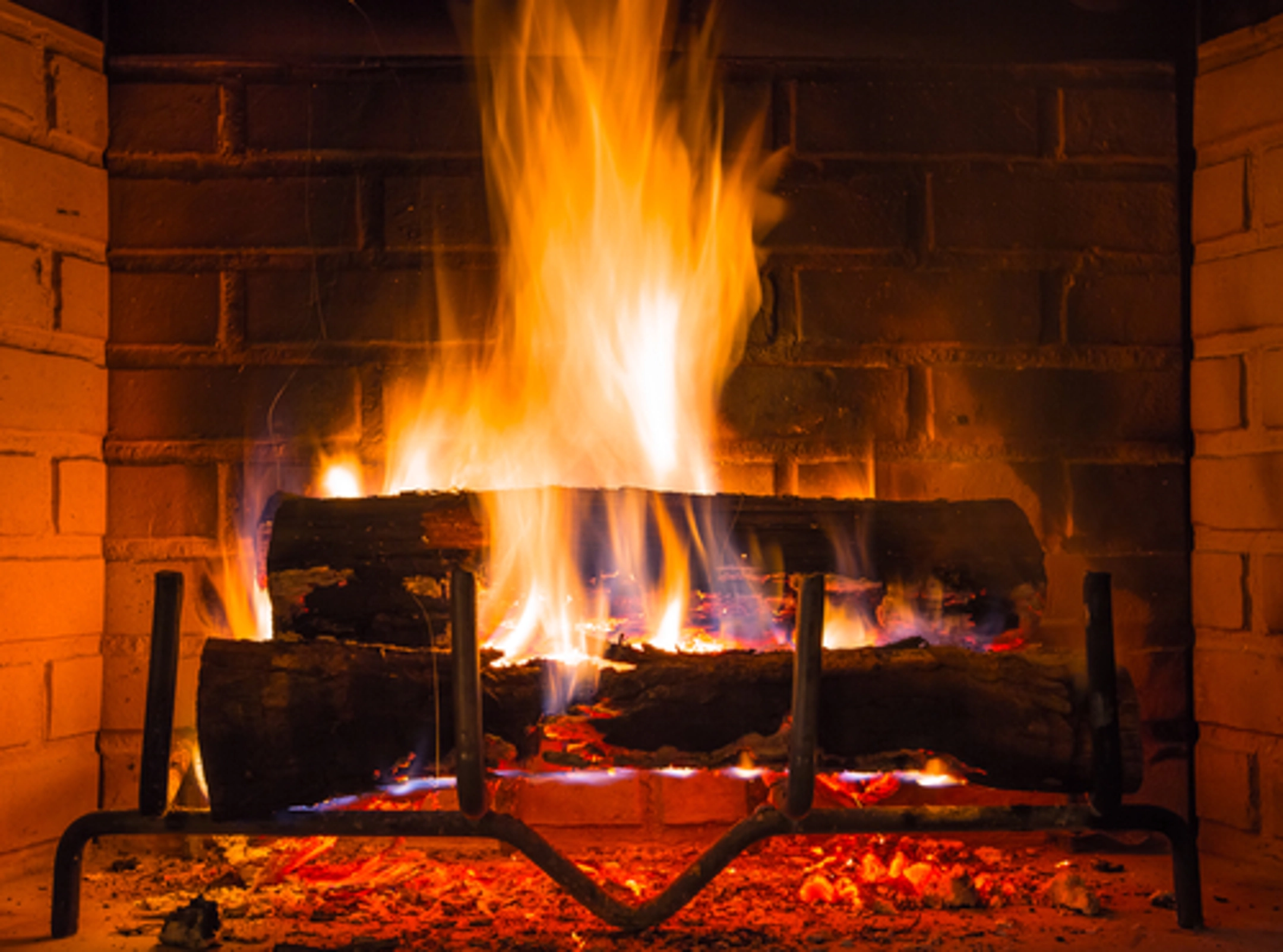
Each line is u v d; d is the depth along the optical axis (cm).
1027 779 160
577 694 158
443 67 219
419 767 157
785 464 219
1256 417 207
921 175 220
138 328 216
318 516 185
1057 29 220
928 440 219
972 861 201
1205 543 216
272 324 217
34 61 202
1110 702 156
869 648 167
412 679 158
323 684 156
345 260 218
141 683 213
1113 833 193
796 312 219
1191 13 220
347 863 200
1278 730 202
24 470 198
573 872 157
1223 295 213
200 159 217
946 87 219
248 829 158
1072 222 220
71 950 159
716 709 158
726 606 181
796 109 220
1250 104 209
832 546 184
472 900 181
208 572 215
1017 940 162
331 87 218
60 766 204
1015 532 190
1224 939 162
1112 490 220
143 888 187
